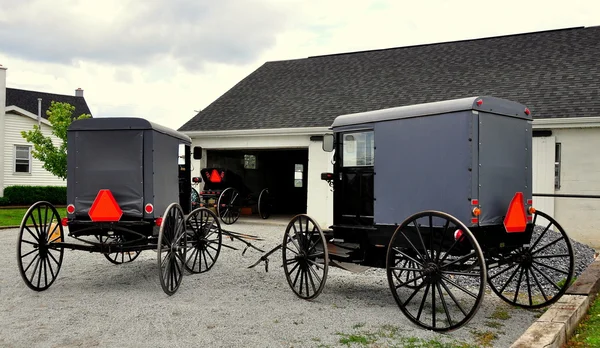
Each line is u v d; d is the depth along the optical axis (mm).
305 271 6461
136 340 4715
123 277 7789
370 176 6301
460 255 5219
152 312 5695
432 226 5375
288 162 21828
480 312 5750
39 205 6715
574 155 11562
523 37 16438
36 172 25688
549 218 5848
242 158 19141
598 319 5273
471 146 5211
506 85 13672
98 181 6914
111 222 6730
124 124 6887
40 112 26484
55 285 7180
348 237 6488
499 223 5457
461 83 14578
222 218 14734
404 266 6855
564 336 4551
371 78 17000
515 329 5102
